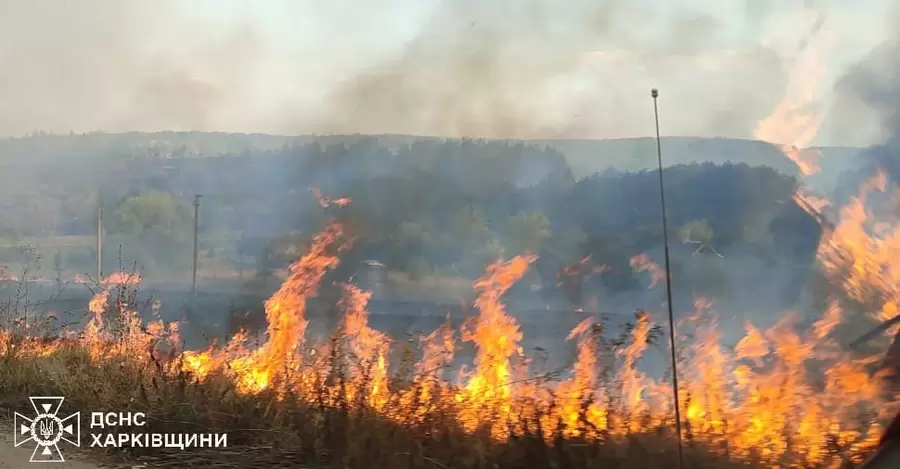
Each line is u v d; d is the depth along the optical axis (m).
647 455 4.37
